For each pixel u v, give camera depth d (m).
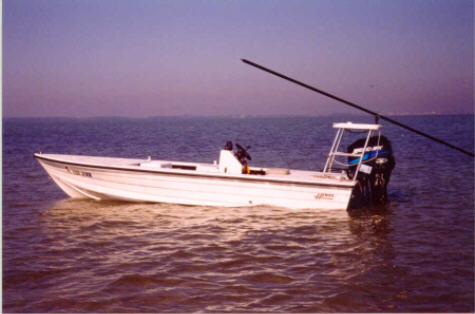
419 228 9.44
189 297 5.96
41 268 7.02
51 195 13.34
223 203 11.13
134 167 11.46
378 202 11.45
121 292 6.12
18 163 21.72
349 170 11.35
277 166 21.47
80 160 12.52
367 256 7.64
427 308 5.62
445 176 16.95
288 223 9.77
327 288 6.27
